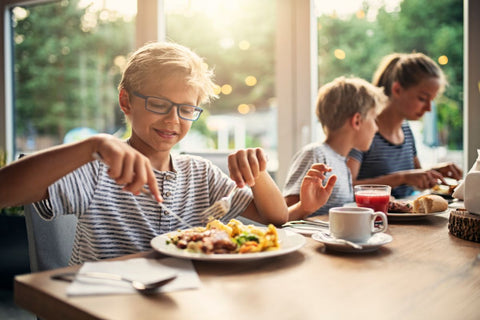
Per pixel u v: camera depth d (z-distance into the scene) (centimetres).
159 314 55
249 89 297
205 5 285
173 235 88
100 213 101
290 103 252
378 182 195
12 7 322
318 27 252
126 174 77
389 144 223
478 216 100
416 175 190
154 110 106
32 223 115
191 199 118
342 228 88
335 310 57
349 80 185
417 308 57
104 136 83
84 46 309
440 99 247
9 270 252
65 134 321
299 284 66
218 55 295
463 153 239
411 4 253
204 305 58
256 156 109
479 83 214
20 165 80
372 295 62
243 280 68
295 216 125
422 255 84
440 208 130
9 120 326
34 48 322
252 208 122
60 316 59
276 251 77
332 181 124
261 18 276
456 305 59
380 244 85
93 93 310
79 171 98
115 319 53
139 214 106
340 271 73
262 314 55
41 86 324
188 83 107
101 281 65
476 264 78
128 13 290
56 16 314
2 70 323
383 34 261
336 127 179
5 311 226
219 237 80
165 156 114
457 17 240
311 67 247
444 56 247
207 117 308
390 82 226
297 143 253
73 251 108
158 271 70
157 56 110
